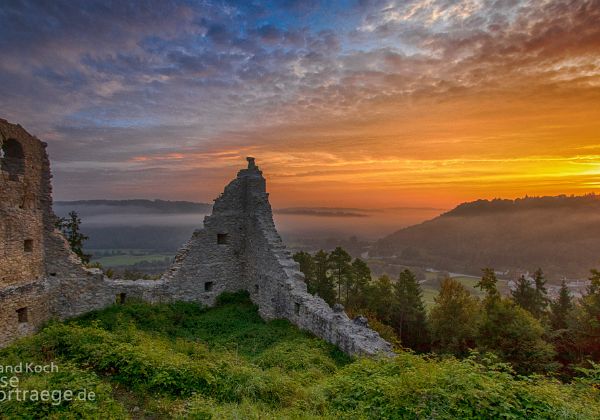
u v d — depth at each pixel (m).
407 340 43.09
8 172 17.52
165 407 8.77
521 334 27.11
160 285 21.69
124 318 19.11
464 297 43.53
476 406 7.52
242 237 24.50
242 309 22.55
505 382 8.35
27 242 18.16
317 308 17.50
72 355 10.67
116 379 9.87
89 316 19.69
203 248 23.05
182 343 14.76
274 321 20.02
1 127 16.09
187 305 22.00
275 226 22.98
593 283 34.03
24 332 16.69
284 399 9.40
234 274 24.22
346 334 14.77
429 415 7.48
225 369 10.34
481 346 28.41
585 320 30.83
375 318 38.88
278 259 20.61
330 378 10.66
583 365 28.58
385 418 7.74
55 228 20.30
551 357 26.86
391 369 9.99
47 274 19.48
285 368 13.07
